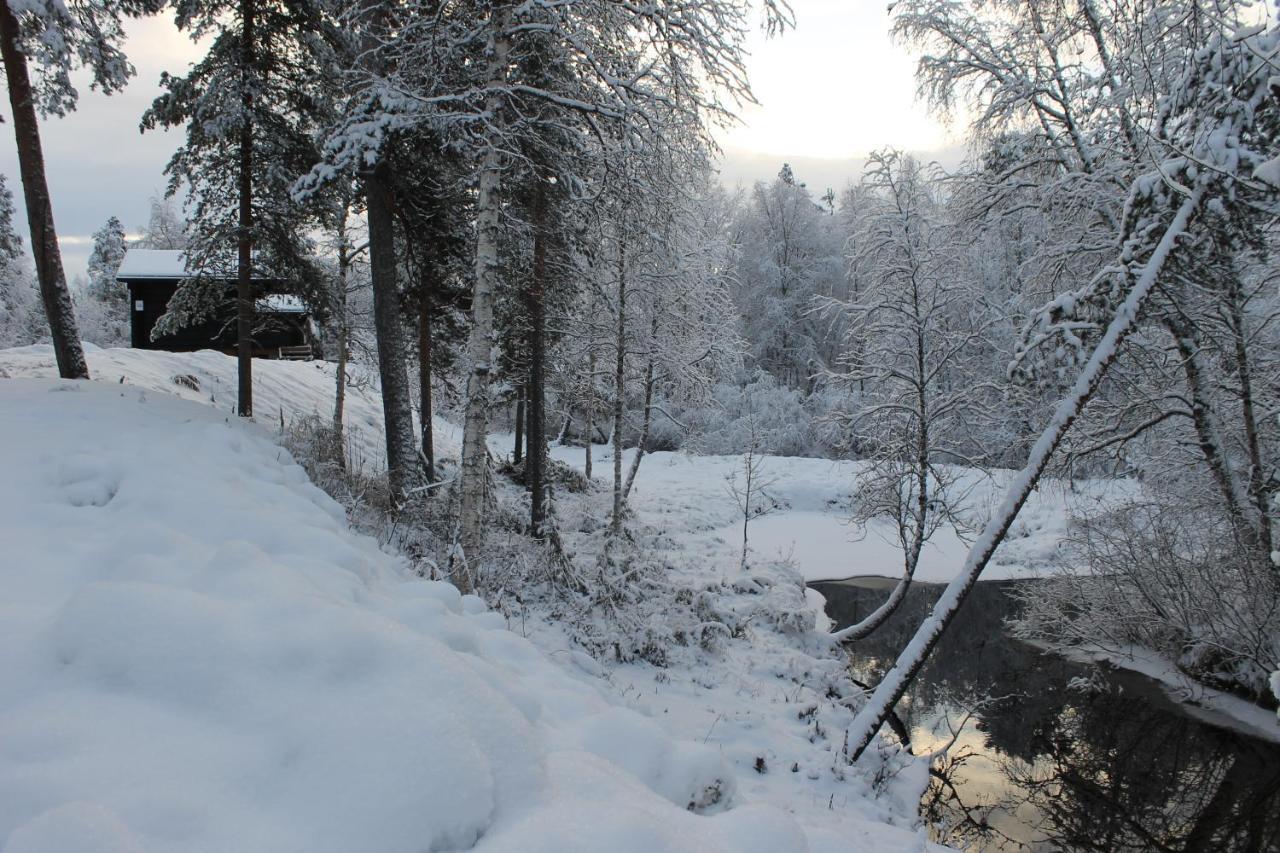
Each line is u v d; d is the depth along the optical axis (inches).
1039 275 502.3
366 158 385.7
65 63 453.7
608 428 1626.5
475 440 342.3
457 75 369.1
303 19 526.0
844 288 1654.8
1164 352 454.3
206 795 84.1
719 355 824.3
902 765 330.3
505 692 134.1
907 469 508.7
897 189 502.9
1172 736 392.2
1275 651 411.2
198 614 115.3
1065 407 324.5
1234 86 323.9
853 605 656.4
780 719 337.1
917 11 534.9
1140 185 347.9
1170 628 478.0
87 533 181.3
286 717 98.5
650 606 441.4
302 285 579.5
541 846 84.0
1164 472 503.2
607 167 342.0
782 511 1056.8
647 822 92.1
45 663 106.2
